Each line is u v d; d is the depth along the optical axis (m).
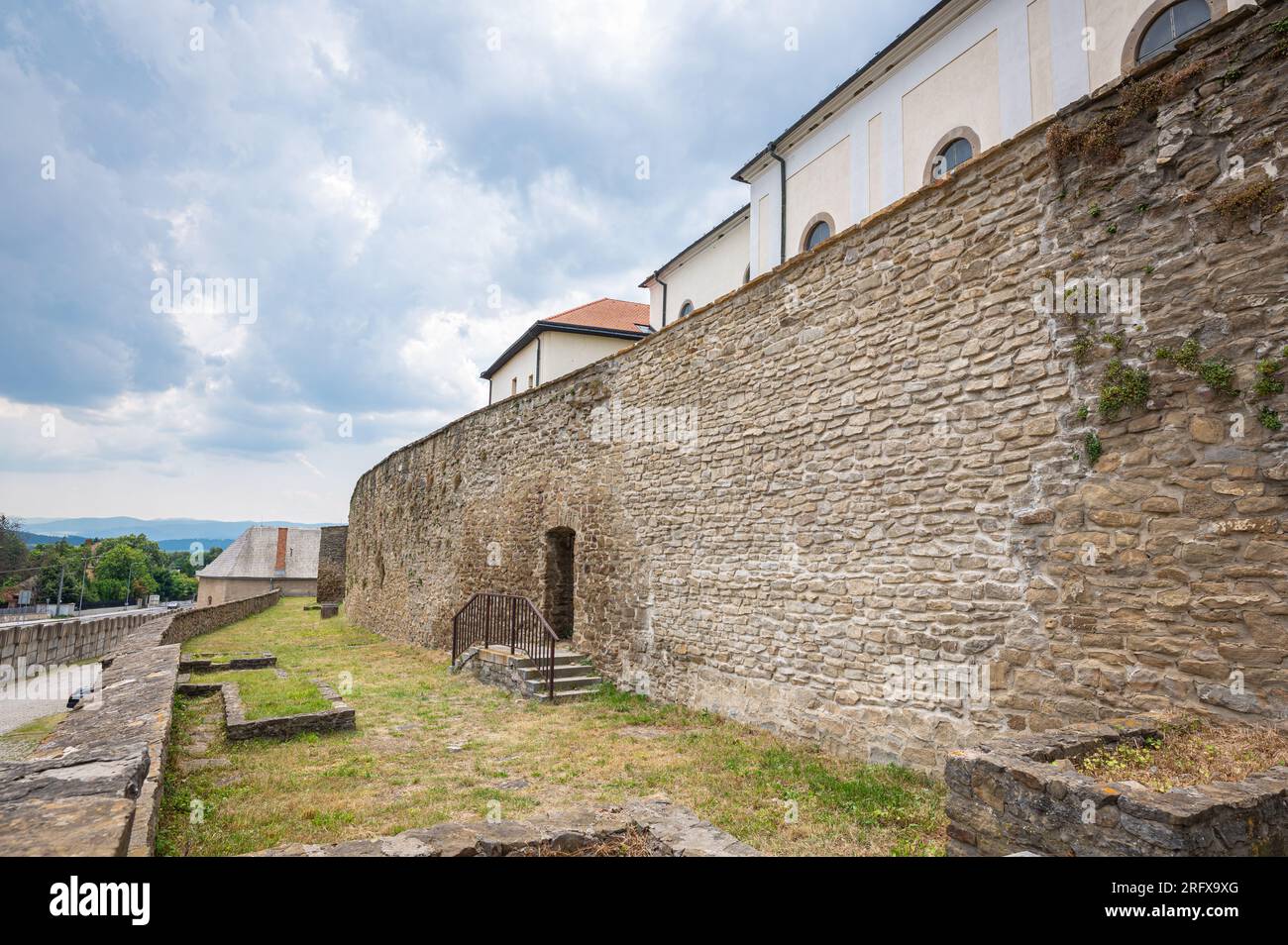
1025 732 5.22
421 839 3.56
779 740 7.39
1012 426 5.52
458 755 7.06
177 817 5.15
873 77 11.79
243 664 13.12
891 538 6.48
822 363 7.39
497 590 14.43
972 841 3.77
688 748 7.20
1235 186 4.34
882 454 6.64
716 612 8.72
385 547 22.61
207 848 4.57
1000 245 5.71
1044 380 5.30
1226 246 4.37
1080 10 8.84
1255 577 4.09
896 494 6.47
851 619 6.82
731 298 8.80
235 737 7.49
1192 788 3.11
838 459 7.12
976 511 5.74
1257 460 4.14
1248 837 2.98
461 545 16.27
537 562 13.16
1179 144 4.62
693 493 9.30
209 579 55.69
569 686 10.30
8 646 19.50
